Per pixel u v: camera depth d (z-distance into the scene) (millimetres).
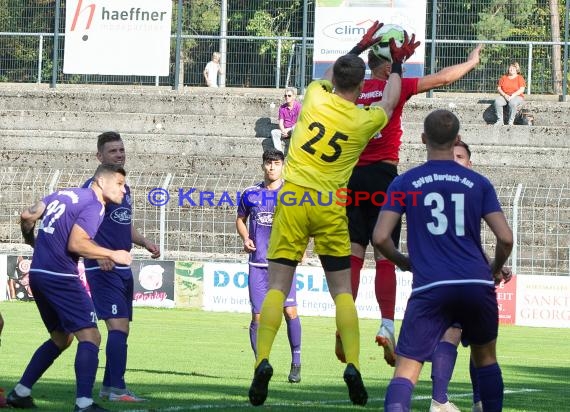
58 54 73625
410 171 15352
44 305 18781
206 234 55562
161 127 68625
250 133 67750
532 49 69062
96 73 68625
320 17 65938
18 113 69375
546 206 51938
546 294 47469
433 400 18469
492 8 68562
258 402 17203
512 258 48062
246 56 71250
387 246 15258
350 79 17812
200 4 72312
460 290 14602
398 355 14906
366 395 17469
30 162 63281
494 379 15406
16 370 25766
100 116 69000
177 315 47156
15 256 51031
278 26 72250
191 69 72875
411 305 14898
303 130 17984
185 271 50125
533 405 21750
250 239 27359
